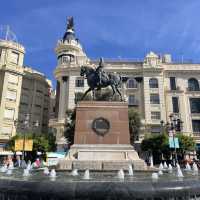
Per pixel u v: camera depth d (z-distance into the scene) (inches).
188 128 1991.9
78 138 607.5
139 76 2075.5
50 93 2620.6
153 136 1599.4
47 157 1283.2
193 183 310.5
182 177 373.1
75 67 2037.4
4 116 1984.5
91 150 590.9
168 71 2139.5
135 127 1470.2
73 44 2209.6
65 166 559.5
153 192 273.7
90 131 613.3
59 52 2218.3
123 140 605.0
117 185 272.4
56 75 2123.5
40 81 2425.0
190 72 2133.4
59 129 1870.1
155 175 366.3
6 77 2050.9
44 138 1668.3
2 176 375.9
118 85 701.9
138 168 559.8
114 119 623.8
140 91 2042.3
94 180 299.4
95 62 2107.5
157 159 1567.4
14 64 2119.8
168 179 324.5
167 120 1967.3
